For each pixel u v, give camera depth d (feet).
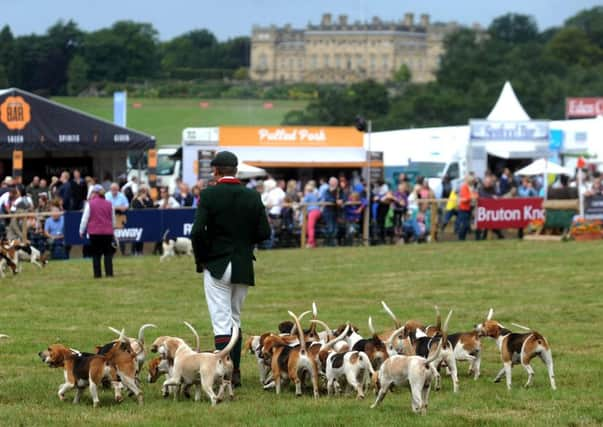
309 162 139.85
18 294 73.20
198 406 39.73
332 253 100.89
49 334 56.03
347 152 142.61
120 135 120.98
